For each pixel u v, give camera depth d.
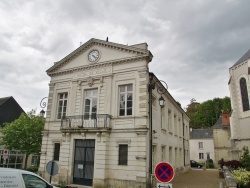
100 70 16.53
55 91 18.33
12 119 29.50
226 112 41.25
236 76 25.94
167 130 19.20
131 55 15.57
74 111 16.80
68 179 15.23
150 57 15.24
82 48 17.56
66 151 15.84
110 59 16.28
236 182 11.38
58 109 18.03
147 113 14.27
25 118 22.73
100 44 16.98
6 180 6.62
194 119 61.22
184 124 28.58
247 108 24.06
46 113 18.06
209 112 60.19
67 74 18.08
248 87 23.55
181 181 17.75
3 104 28.97
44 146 17.28
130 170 13.59
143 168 13.19
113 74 15.96
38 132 22.19
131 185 13.28
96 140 14.82
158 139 16.38
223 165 21.25
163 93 17.11
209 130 49.72
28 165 27.23
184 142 27.30
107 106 15.48
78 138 15.64
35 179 7.32
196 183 16.61
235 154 24.75
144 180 12.98
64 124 16.41
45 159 16.97
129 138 14.14
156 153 15.73
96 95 16.53
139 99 14.51
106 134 14.60
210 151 47.03
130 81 15.24
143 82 14.69
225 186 14.30
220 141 40.22
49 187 7.52
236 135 24.97
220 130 40.72
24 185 6.93
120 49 16.08
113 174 14.05
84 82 17.05
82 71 17.33
